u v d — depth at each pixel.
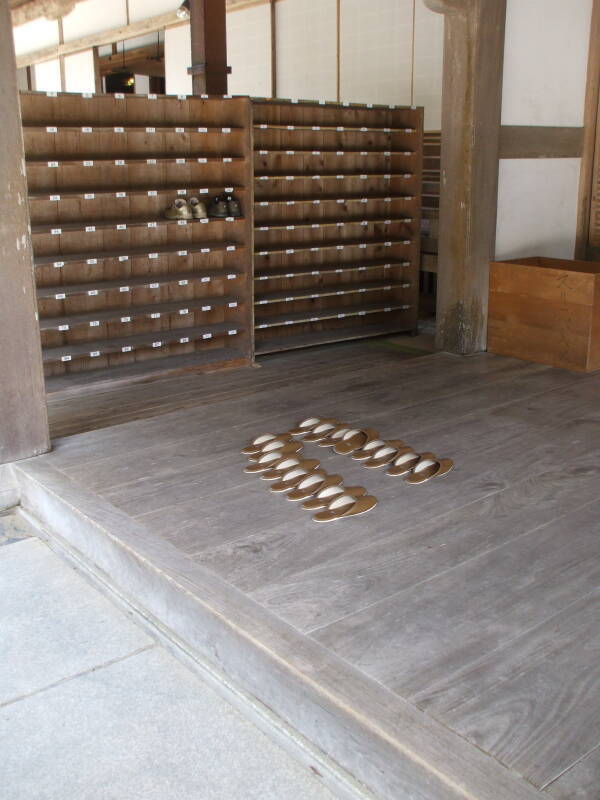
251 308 5.41
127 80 12.84
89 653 2.49
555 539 2.77
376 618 2.30
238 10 8.99
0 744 2.08
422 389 4.56
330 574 2.55
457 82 5.09
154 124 5.06
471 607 2.36
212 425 3.99
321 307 6.23
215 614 2.33
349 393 4.50
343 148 6.03
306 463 3.41
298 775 1.99
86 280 4.98
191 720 2.18
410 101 7.14
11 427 3.50
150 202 5.14
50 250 4.81
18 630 2.61
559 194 5.85
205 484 3.26
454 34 5.04
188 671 2.41
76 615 2.71
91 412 4.47
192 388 4.94
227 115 5.19
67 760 2.03
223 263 5.50
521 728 1.84
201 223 5.34
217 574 2.55
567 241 6.02
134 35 9.95
